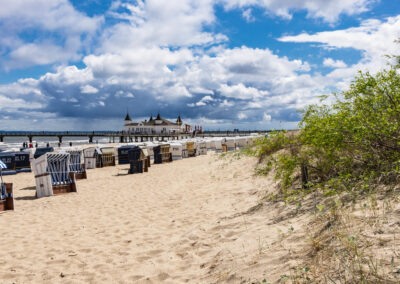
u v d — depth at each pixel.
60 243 5.16
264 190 7.24
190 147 23.56
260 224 4.54
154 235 5.28
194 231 5.10
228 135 75.12
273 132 7.59
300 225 3.70
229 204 6.86
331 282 1.99
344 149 4.99
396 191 3.39
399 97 3.88
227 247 3.88
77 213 7.46
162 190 9.96
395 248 2.12
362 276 1.90
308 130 5.31
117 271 3.81
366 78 4.14
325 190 4.83
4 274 3.94
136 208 7.63
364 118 4.23
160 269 3.69
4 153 18.03
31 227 6.32
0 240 5.45
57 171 10.80
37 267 4.14
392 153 4.22
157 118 106.44
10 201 8.16
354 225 2.85
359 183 4.29
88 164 19.25
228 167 12.31
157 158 20.45
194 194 8.73
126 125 106.19
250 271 2.75
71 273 3.87
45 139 117.56
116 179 13.47
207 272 3.25
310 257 2.55
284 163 6.39
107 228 5.97
